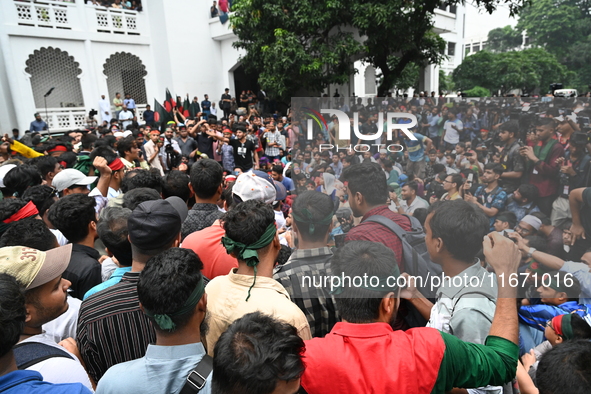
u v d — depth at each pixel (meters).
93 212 2.04
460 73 24.25
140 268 1.49
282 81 10.04
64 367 1.19
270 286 1.36
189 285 1.09
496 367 1.00
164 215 1.48
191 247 1.88
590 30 33.38
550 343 1.63
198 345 1.12
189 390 1.03
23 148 5.05
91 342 1.33
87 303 1.39
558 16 33.50
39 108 12.68
